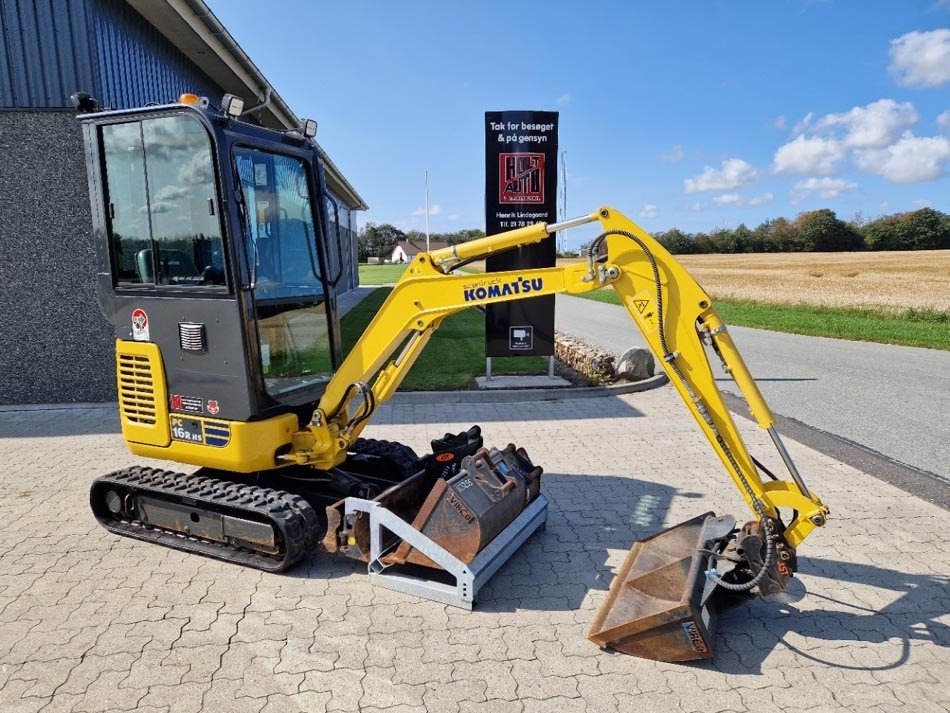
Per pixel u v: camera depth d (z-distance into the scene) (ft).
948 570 14.49
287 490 16.48
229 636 12.10
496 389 31.60
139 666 11.23
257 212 14.96
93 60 27.14
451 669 11.14
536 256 32.58
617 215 12.61
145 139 14.40
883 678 10.91
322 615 12.82
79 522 17.22
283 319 15.71
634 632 11.29
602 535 16.34
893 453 22.72
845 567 14.66
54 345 28.55
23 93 26.96
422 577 13.94
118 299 15.30
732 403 30.45
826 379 36.60
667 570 12.01
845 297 99.50
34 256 27.81
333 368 17.90
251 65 40.63
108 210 15.14
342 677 10.93
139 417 15.61
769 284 132.36
